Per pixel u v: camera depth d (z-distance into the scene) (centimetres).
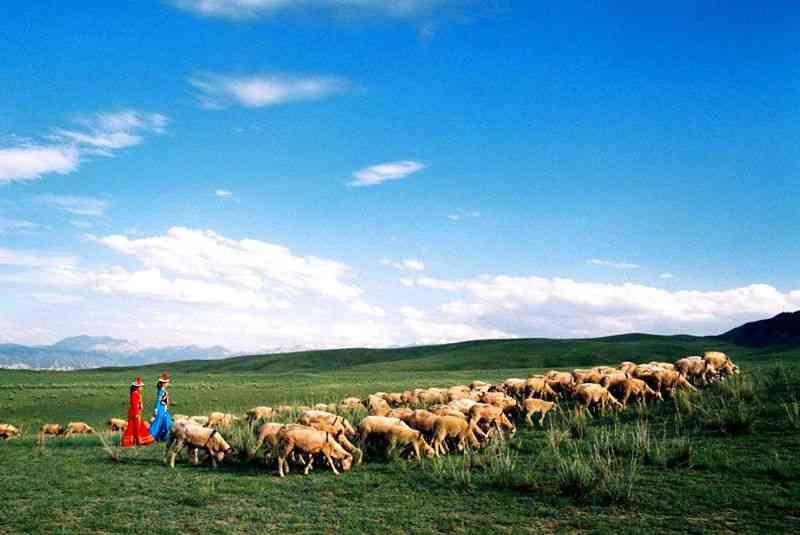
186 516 1122
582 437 1758
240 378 9438
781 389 2069
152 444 2186
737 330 15625
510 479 1313
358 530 1020
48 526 1058
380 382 6831
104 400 5081
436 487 1316
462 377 8100
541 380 2548
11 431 3089
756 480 1210
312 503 1209
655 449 1455
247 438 1839
